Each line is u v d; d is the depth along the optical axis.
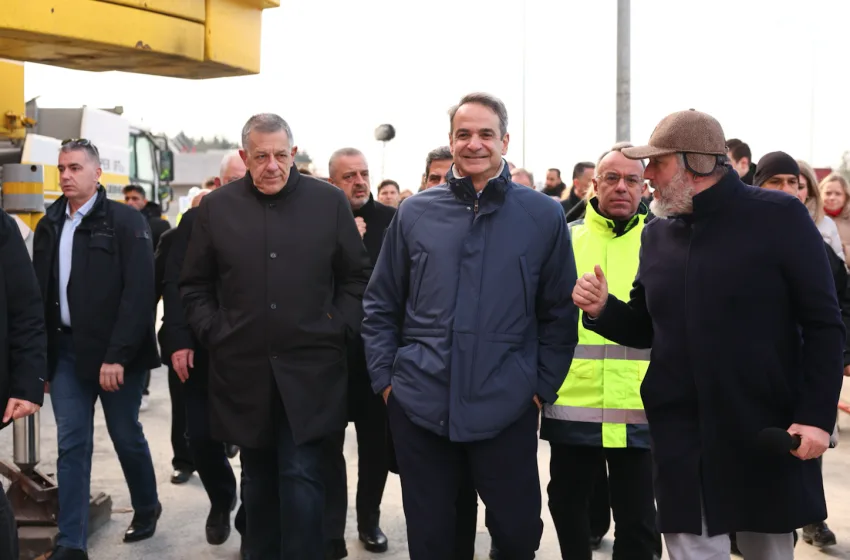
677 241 2.90
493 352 3.19
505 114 3.32
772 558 2.83
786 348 2.78
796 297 2.74
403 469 3.31
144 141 14.02
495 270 3.23
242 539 4.50
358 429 4.64
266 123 3.78
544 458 6.42
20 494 4.71
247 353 3.78
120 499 5.57
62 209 4.45
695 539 2.81
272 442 3.83
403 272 3.41
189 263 3.96
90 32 3.70
